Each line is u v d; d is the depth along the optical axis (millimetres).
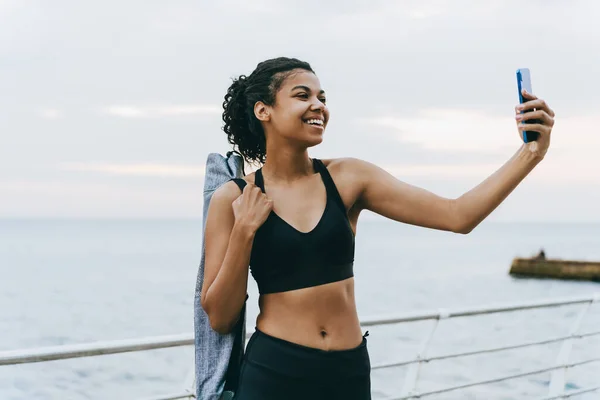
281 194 2295
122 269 54188
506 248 102000
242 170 2457
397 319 3582
